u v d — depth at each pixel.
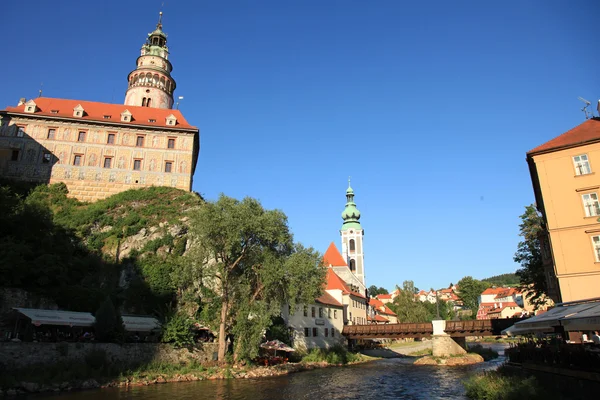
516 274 56.00
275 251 41.84
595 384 19.41
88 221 56.75
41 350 29.09
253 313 40.03
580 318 20.05
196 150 77.94
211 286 49.94
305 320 58.91
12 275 37.44
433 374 41.19
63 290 40.16
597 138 33.00
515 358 31.69
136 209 60.50
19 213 46.03
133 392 27.61
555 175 34.44
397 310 109.50
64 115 68.19
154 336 38.66
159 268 50.53
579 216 32.81
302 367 45.81
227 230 38.25
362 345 76.69
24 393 25.55
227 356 40.41
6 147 64.31
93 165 66.50
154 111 76.12
